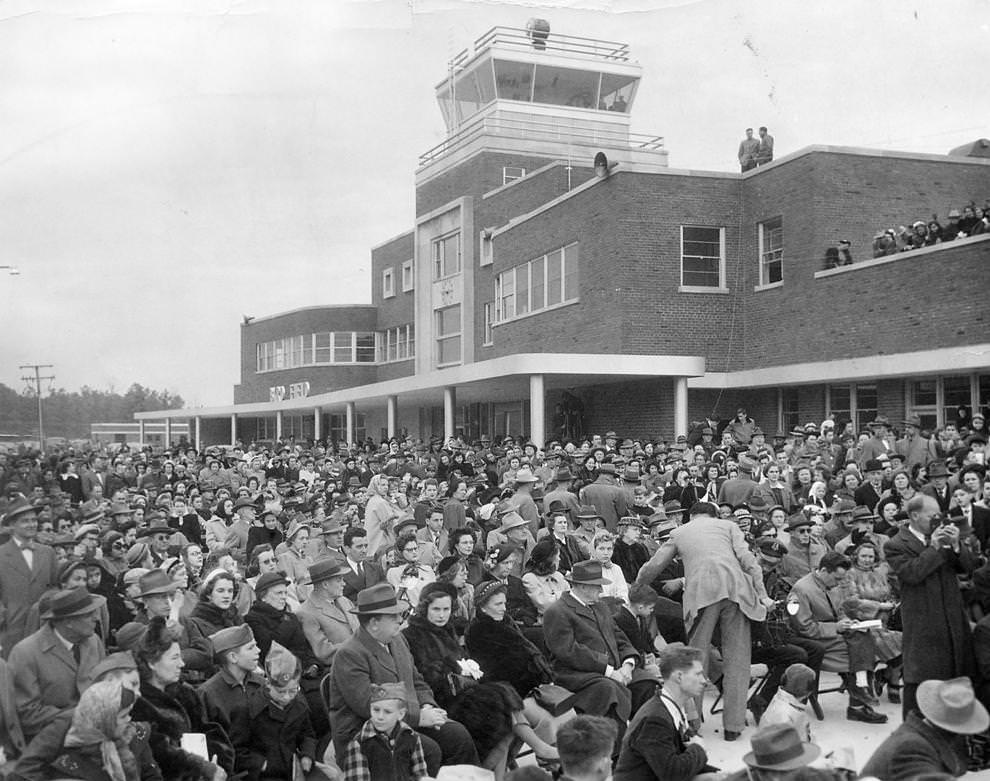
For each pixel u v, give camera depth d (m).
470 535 8.70
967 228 20.86
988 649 6.40
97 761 4.58
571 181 34.38
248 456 29.64
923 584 6.61
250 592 8.34
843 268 22.59
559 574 8.48
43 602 5.80
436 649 6.64
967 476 10.98
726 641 7.54
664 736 5.24
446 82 42.09
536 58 38.75
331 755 6.34
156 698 5.33
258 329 57.44
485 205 40.03
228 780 5.67
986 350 18.55
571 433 28.42
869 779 4.37
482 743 6.30
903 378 21.09
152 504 14.84
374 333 54.16
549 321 30.25
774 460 15.52
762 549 9.38
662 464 17.64
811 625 8.02
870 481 13.45
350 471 20.59
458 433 30.23
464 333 41.38
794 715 5.60
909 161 24.70
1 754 5.06
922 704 4.70
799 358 24.20
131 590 7.84
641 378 25.11
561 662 6.88
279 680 5.91
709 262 26.42
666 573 9.70
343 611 7.24
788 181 24.78
